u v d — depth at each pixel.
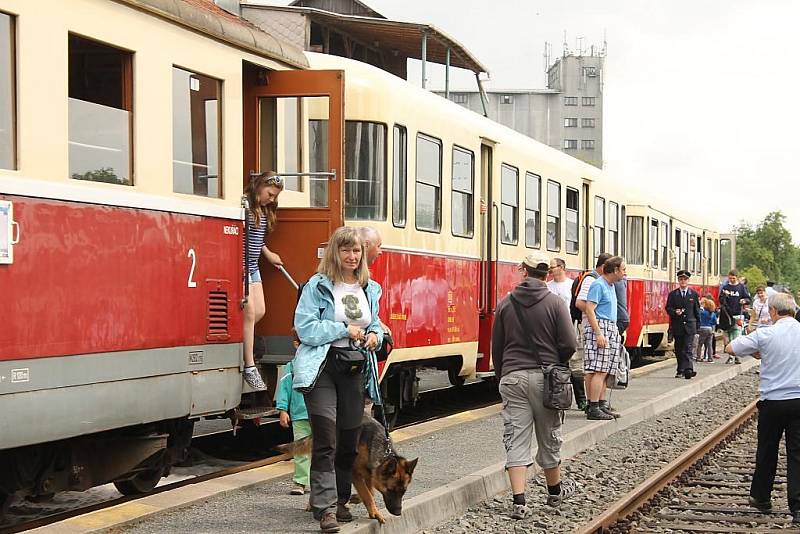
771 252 103.56
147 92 7.92
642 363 27.11
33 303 6.69
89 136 7.34
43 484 7.57
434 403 16.38
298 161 10.66
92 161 7.36
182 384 8.17
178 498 7.81
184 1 8.48
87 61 7.36
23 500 8.38
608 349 13.45
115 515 7.23
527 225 16.62
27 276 6.65
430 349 12.59
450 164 13.38
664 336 27.89
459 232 13.73
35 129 6.82
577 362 14.24
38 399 6.71
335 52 30.86
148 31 7.94
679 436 13.59
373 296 6.95
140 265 7.71
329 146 9.84
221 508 7.70
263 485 8.58
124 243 7.55
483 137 14.61
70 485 7.82
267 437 12.20
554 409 8.39
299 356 6.75
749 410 15.88
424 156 12.56
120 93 7.71
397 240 11.74
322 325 6.68
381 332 6.97
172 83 8.24
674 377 20.67
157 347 7.88
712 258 36.19
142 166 7.84
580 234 19.95
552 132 109.06
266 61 9.67
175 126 8.27
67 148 7.10
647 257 25.19
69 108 7.15
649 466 11.30
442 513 8.28
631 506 8.98
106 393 7.33
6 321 6.47
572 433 12.12
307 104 10.75
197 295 8.39
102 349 7.28
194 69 8.52
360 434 7.13
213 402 8.59
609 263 13.31
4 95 6.64
